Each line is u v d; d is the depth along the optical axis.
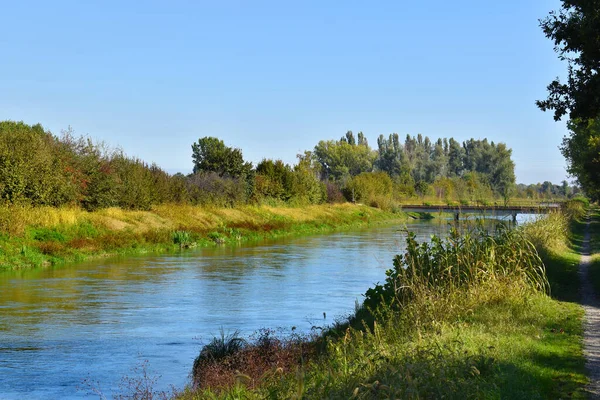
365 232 60.94
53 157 40.81
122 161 49.78
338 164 159.38
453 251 16.77
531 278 17.55
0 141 38.06
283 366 11.66
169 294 23.41
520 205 32.66
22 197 37.44
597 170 48.31
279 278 27.89
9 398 11.73
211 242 45.94
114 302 21.69
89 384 12.53
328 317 19.03
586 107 18.25
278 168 74.00
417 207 97.75
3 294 23.03
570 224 44.75
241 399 9.01
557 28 18.45
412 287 14.18
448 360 9.06
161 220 47.06
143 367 13.72
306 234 58.31
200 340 16.19
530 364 10.05
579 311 15.80
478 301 14.48
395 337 11.75
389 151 165.50
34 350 15.18
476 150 160.12
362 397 7.05
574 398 8.65
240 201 62.59
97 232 39.47
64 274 28.72
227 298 22.58
